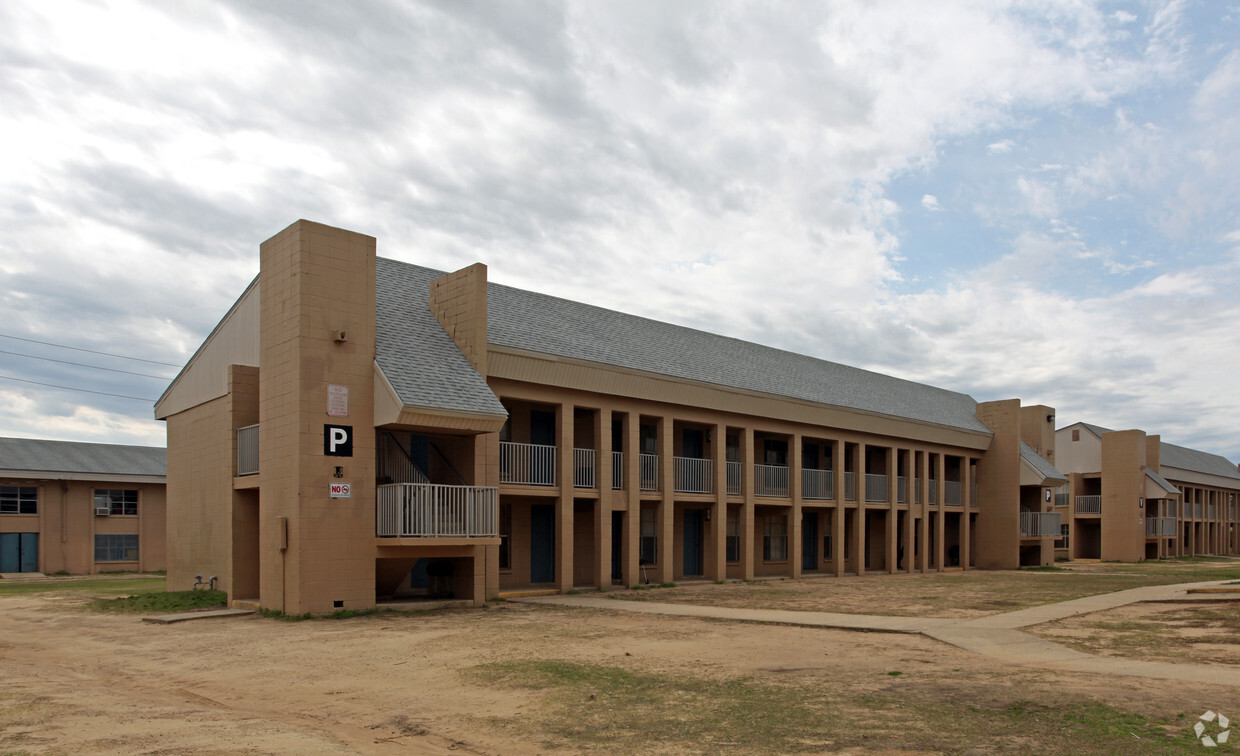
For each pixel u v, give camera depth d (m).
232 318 20.92
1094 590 23.03
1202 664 10.77
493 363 20.31
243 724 7.89
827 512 33.12
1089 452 54.47
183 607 18.53
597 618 16.55
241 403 19.66
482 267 20.23
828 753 6.80
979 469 40.12
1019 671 10.28
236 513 19.14
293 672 10.76
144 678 10.48
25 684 9.93
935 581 27.98
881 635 13.96
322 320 17.12
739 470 28.17
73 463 42.75
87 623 16.28
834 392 32.56
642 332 27.94
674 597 21.14
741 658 11.64
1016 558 38.44
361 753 6.99
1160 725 7.40
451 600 18.66
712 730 7.60
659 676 10.27
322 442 16.83
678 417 25.62
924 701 8.61
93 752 6.73
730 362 29.62
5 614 18.48
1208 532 67.00
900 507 35.03
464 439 19.41
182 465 22.78
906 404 36.62
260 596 17.45
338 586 16.80
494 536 18.59
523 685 9.78
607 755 6.88
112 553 43.53
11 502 40.66
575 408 23.52
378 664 11.29
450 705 8.80
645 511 25.97
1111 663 10.84
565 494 22.11
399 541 17.11
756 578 28.50
